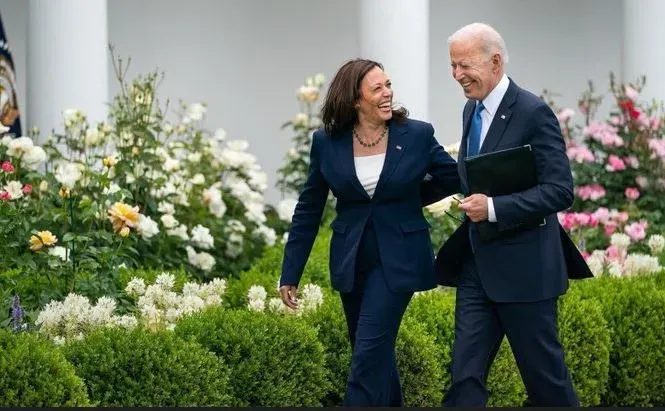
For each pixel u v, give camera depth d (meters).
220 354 10.48
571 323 12.38
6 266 12.40
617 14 22.08
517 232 9.45
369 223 9.84
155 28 21.44
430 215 15.29
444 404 9.49
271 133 21.84
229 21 21.72
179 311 11.23
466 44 9.46
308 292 11.82
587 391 12.55
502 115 9.48
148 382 9.77
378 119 9.80
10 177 13.59
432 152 9.97
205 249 15.47
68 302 10.76
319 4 21.92
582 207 18.11
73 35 16.42
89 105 16.47
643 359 12.98
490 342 9.62
